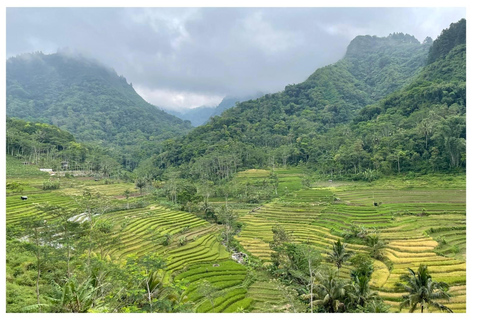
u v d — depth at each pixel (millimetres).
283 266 53906
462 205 79312
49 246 38781
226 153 164000
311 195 105500
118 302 33719
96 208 76312
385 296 42750
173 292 37688
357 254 52719
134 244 65000
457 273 47125
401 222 71688
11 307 30094
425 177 110312
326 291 36188
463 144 106000
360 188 111188
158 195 120938
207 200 110062
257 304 45281
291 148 173750
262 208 98625
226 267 57969
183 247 67812
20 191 90500
